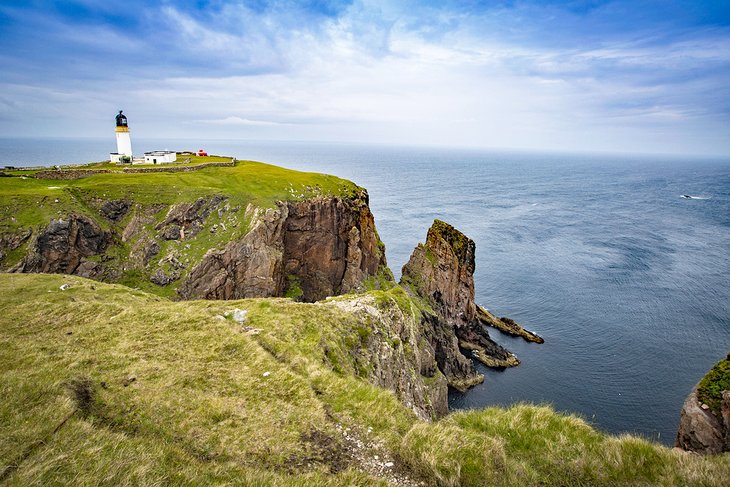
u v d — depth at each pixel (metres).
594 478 12.50
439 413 54.62
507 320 84.56
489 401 62.38
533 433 15.38
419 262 84.69
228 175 83.38
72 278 39.69
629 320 84.44
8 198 57.47
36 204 58.00
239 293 65.62
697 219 188.00
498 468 13.14
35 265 52.16
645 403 59.19
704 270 113.25
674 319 84.38
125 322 23.61
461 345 78.25
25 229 54.09
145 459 11.05
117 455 10.97
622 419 56.03
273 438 14.17
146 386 16.39
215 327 23.34
